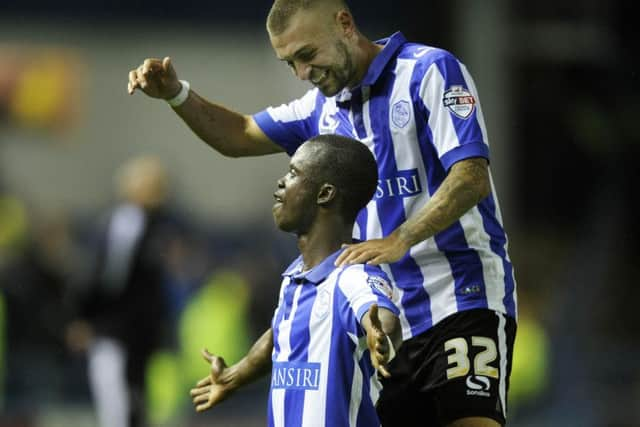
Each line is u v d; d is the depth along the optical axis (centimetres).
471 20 5881
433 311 1587
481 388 1555
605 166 6316
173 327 4497
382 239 1403
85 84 6725
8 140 6619
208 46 6794
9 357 4112
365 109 1571
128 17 6769
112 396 3064
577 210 6288
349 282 1367
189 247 4825
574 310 5353
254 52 6806
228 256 6309
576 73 6194
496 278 1596
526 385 4266
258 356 1609
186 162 6731
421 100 1534
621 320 5441
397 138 1555
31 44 6700
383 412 1642
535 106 6194
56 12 6712
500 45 5912
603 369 4419
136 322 3069
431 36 6081
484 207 1594
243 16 6831
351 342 1377
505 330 1595
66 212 6569
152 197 3078
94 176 6688
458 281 1583
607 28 6156
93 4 6744
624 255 6078
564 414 4291
